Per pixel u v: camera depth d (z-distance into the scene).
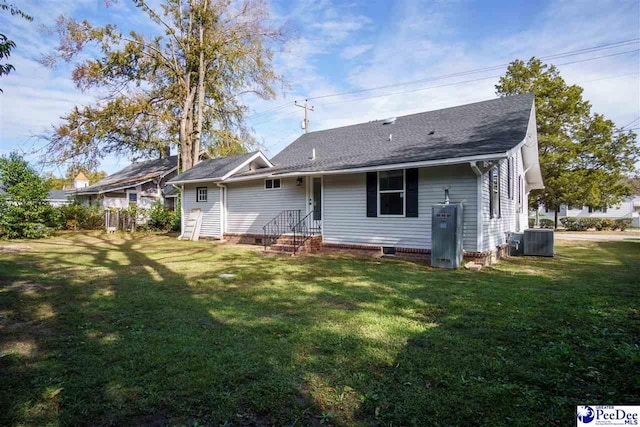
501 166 11.61
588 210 38.53
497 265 9.28
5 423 2.40
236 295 6.00
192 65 22.48
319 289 6.43
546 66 24.03
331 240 12.03
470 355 3.41
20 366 3.28
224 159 18.12
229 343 3.79
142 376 3.05
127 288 6.56
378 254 10.87
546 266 9.05
